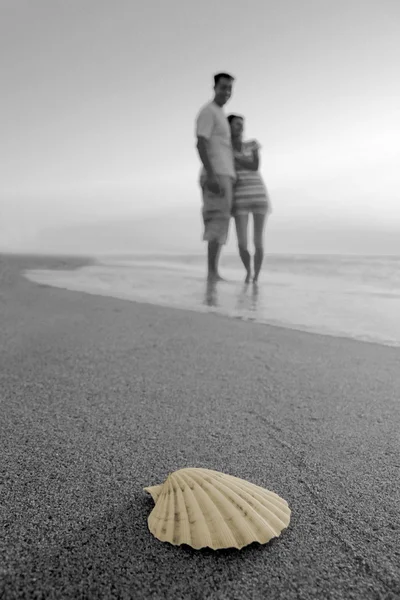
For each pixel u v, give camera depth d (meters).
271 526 0.85
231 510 0.86
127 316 2.90
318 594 0.71
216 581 0.74
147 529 0.86
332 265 6.45
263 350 2.16
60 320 2.79
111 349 2.16
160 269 6.73
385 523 0.89
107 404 1.51
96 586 0.73
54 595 0.71
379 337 2.44
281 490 1.01
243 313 3.15
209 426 1.35
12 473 1.08
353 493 0.99
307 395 1.59
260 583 0.73
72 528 0.87
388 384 1.69
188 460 1.15
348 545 0.82
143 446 1.22
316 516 0.91
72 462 1.13
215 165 4.73
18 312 3.04
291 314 3.11
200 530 0.82
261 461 1.14
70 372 1.84
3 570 0.76
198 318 2.84
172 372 1.84
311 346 2.23
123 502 0.96
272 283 4.88
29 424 1.36
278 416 1.42
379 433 1.29
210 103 4.72
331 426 1.34
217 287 4.58
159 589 0.72
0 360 2.00
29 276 5.69
